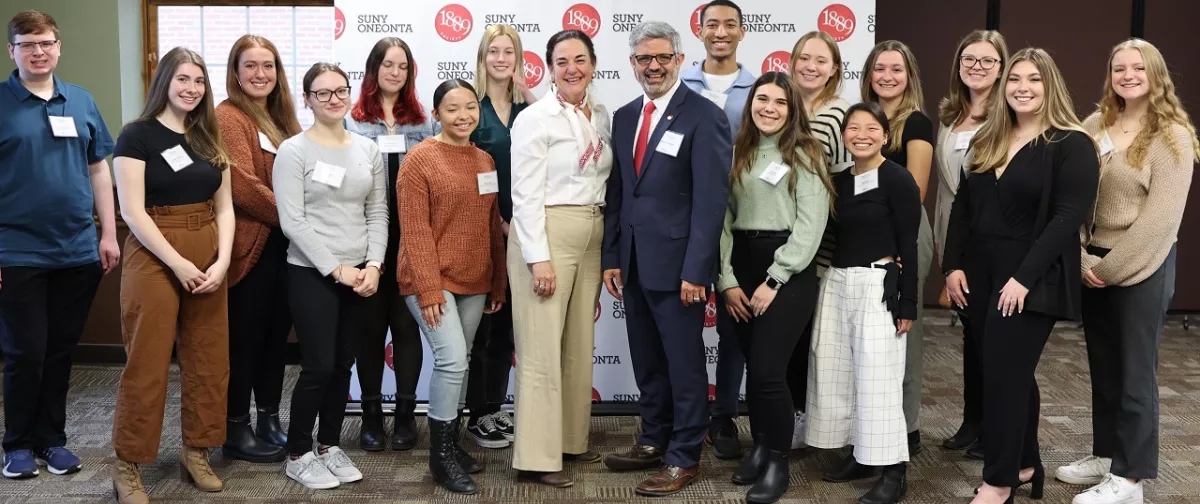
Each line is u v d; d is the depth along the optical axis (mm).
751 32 4055
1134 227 2910
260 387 3613
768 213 3121
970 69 3412
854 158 3139
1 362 4812
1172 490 3242
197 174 3010
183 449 3250
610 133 3312
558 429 3258
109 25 5031
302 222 3139
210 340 3146
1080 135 2754
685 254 3068
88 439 3756
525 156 3100
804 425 3598
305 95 3203
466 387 3777
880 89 3467
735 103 3695
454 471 3230
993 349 2865
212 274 3041
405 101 3551
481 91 3572
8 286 3219
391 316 3645
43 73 3211
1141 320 2967
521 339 3232
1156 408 3021
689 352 3170
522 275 3195
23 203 3209
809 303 3111
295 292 3213
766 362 3086
